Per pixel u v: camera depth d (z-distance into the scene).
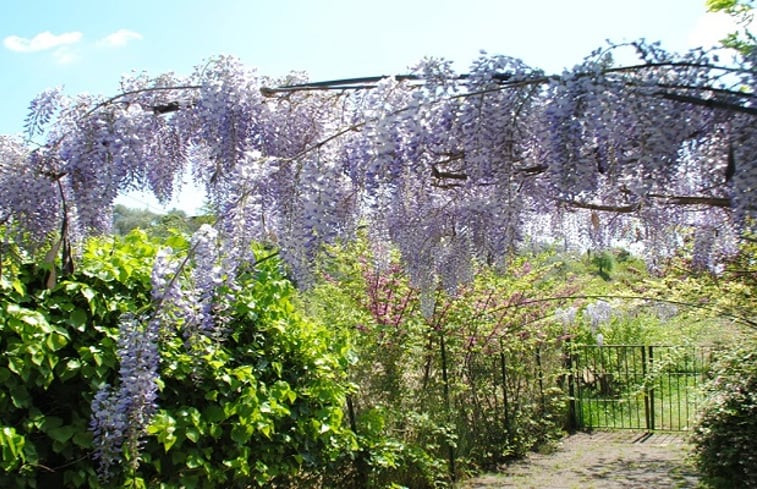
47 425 2.93
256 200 2.08
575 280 7.97
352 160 2.19
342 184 2.19
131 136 2.17
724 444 5.70
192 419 3.35
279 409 3.77
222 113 2.14
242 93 2.16
